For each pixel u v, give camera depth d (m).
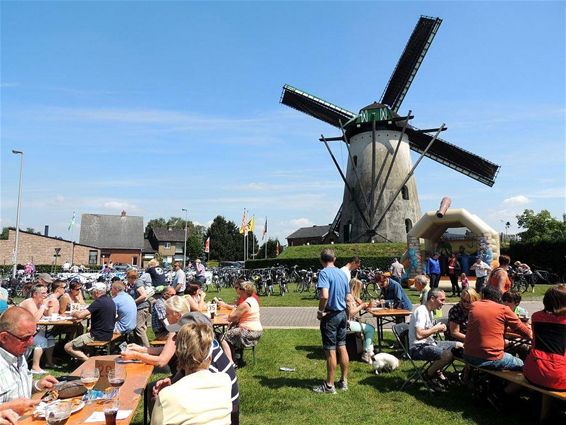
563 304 5.43
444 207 22.55
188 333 3.34
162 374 7.14
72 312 9.67
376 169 38.81
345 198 41.25
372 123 36.97
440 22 37.41
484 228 21.66
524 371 5.68
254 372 8.24
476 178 39.31
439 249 27.41
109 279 28.91
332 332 7.03
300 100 42.22
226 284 30.41
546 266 29.69
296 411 6.18
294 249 38.00
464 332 7.55
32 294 8.73
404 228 38.38
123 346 5.94
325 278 7.02
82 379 4.32
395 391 7.07
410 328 7.48
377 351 9.89
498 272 8.65
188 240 90.88
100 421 3.59
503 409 6.23
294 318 15.23
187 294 9.84
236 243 88.69
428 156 41.00
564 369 5.32
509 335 7.32
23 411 3.69
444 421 5.84
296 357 9.37
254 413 6.10
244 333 8.52
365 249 35.03
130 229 78.19
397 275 20.92
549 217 58.84
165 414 3.05
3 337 4.05
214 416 3.12
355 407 6.35
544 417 5.59
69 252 64.62
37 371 8.28
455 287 21.05
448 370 8.34
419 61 38.88
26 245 61.41
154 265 14.18
